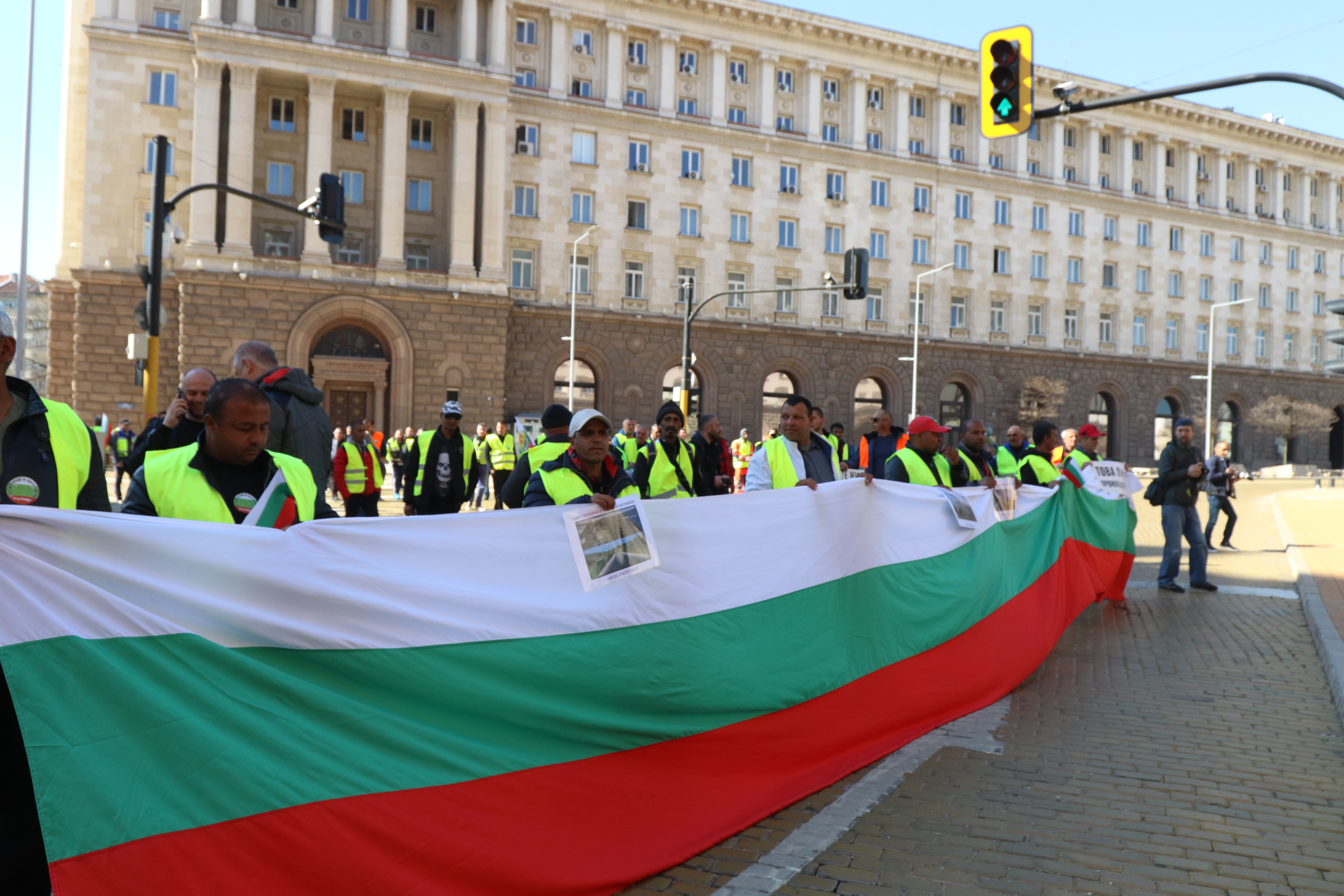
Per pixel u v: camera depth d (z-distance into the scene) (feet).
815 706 16.98
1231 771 17.84
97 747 7.91
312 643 9.77
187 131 122.72
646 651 13.75
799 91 158.51
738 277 152.46
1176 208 190.49
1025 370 173.78
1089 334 181.37
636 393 144.46
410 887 9.97
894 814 15.47
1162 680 24.94
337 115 129.59
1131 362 183.93
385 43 130.00
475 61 129.80
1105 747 19.20
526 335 138.51
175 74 122.93
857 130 161.07
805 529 17.62
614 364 143.13
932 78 166.61
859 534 19.08
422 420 125.80
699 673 14.56
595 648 12.92
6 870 8.96
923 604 20.76
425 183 133.59
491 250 130.52
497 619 11.69
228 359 117.80
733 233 152.56
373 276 124.67
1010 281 173.37
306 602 9.80
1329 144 207.51
